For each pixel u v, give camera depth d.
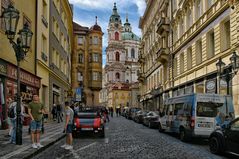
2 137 15.97
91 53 67.56
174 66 41.38
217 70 25.23
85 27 68.56
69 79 53.16
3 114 19.08
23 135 17.52
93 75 67.38
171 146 15.06
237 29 22.20
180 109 18.39
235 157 11.84
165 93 45.78
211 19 27.23
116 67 135.62
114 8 142.38
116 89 125.12
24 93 23.17
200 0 30.80
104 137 19.25
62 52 42.47
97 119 19.08
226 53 24.11
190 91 33.38
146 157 11.59
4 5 19.08
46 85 31.31
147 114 30.97
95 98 68.12
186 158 11.48
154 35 56.66
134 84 104.31
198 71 31.03
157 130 25.70
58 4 38.31
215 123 16.25
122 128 28.06
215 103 16.55
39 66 28.09
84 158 11.27
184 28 35.97
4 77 19.00
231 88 23.09
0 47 18.42
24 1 23.41
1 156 10.62
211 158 11.55
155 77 56.06
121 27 140.50
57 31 37.72
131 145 15.26
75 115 19.39
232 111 16.70
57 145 15.12
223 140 11.92
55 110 31.30
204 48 29.16
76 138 18.70
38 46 27.34
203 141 17.45
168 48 43.47
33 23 26.19
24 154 11.04
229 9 23.78
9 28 12.83
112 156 11.77
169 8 44.09
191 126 16.28
